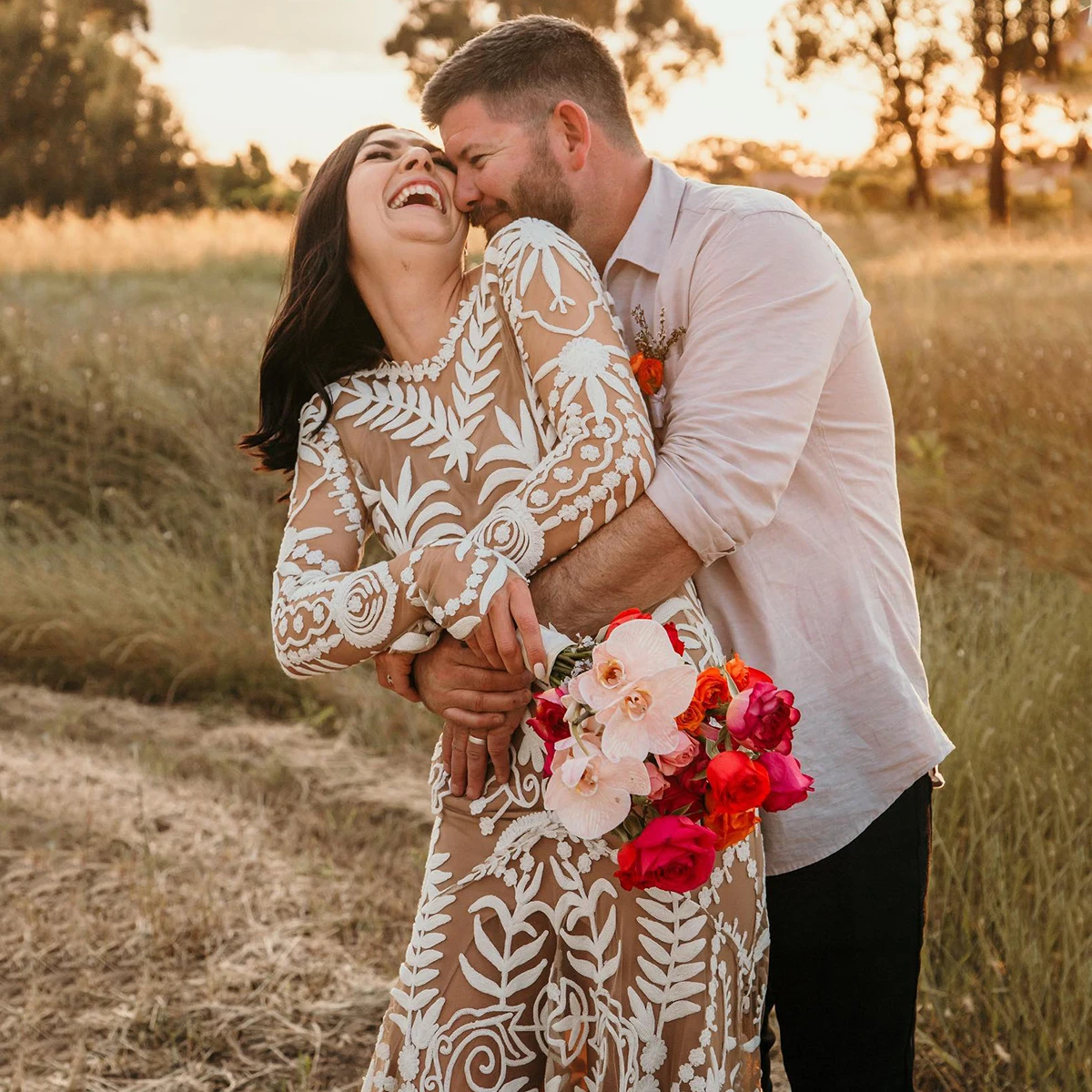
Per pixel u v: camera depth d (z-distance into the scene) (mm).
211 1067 2676
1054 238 14711
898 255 14484
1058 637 3713
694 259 1799
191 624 4965
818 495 1826
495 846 1746
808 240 1765
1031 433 5547
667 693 1456
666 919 1631
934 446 5438
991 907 2645
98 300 11172
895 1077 1907
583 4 36594
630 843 1491
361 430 1848
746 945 1704
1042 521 4965
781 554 1806
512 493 1686
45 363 6547
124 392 6227
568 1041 1737
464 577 1614
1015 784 2959
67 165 34000
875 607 1855
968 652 3631
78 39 34625
